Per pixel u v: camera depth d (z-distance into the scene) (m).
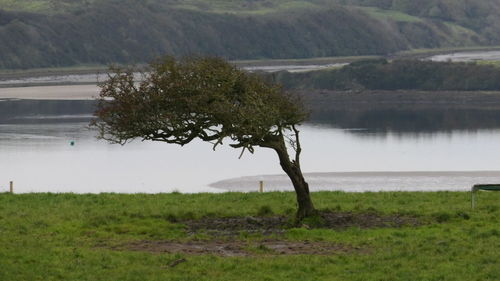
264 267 31.80
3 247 34.91
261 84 40.31
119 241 37.06
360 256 33.44
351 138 136.25
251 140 39.12
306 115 40.88
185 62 40.94
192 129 39.19
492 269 30.64
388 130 151.00
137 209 45.47
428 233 37.69
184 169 99.62
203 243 36.66
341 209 44.44
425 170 98.69
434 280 29.53
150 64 40.91
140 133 39.03
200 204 47.62
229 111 38.19
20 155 112.06
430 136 139.88
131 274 30.69
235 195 51.47
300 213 40.88
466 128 154.38
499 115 184.38
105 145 123.62
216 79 39.06
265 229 39.91
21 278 29.88
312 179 90.00
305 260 32.78
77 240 37.00
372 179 89.94
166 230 39.38
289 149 119.12
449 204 45.91
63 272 30.94
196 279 30.08
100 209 45.72
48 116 172.00
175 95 38.69
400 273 30.48
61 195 51.47
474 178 90.88
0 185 86.50
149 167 101.44
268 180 89.56
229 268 31.69
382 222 40.62
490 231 37.12
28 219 41.81
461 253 33.34
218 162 105.75
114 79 39.62
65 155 112.56
